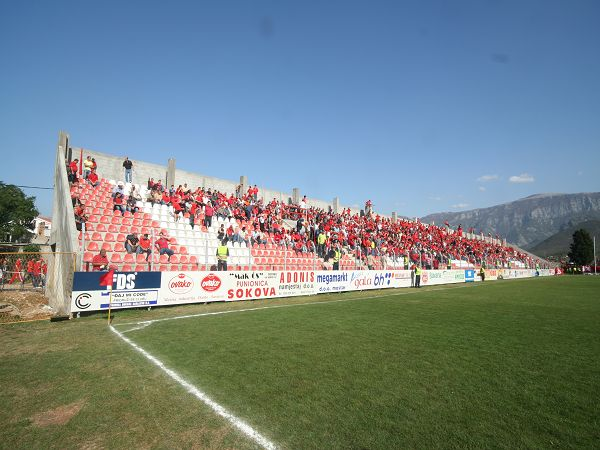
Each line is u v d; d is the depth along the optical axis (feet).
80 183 67.97
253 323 36.37
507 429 14.10
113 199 68.85
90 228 61.21
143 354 24.76
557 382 19.39
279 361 23.04
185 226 73.51
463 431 13.93
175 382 19.38
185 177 93.81
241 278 55.72
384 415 15.35
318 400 16.94
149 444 13.30
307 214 108.88
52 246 62.13
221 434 13.92
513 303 55.36
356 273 75.20
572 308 49.83
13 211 155.33
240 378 19.92
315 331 32.42
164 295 47.47
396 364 22.45
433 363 22.71
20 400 17.26
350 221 120.26
